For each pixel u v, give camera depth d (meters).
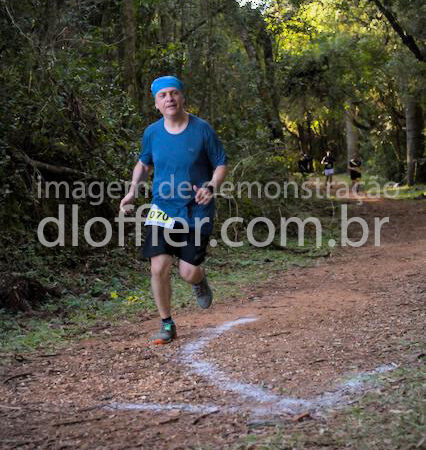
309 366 4.57
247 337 5.54
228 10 15.90
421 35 24.98
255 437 3.33
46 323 6.53
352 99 25.48
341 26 26.50
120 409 3.91
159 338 5.44
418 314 6.03
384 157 36.47
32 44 8.62
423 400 3.61
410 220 18.19
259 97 16.55
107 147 10.18
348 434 3.26
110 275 8.88
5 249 8.09
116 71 12.45
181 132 5.04
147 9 14.23
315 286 8.45
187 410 3.85
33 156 9.45
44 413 3.87
